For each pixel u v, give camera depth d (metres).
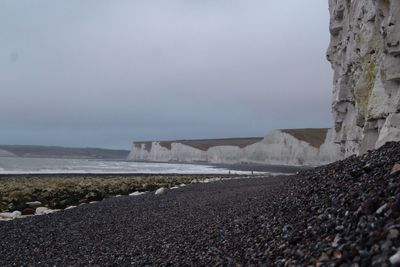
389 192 6.20
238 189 25.03
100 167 104.12
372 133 20.70
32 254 13.20
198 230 11.97
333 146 95.88
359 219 5.89
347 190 8.13
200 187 32.53
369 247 4.78
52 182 40.06
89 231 16.47
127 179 46.91
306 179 13.45
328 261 5.11
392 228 4.69
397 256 4.08
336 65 35.28
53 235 16.20
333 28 35.06
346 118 31.28
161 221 16.28
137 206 23.02
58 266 11.18
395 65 17.16
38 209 25.08
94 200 31.06
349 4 30.16
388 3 17.56
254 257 7.04
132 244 12.52
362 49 24.14
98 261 10.98
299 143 105.94
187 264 8.39
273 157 114.06
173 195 27.72
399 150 9.68
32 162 127.00
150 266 9.16
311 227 7.01
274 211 10.20
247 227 9.82
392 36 16.67
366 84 23.48
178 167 110.56
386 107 19.03
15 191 30.75
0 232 17.28
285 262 6.00
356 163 11.29
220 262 7.61
